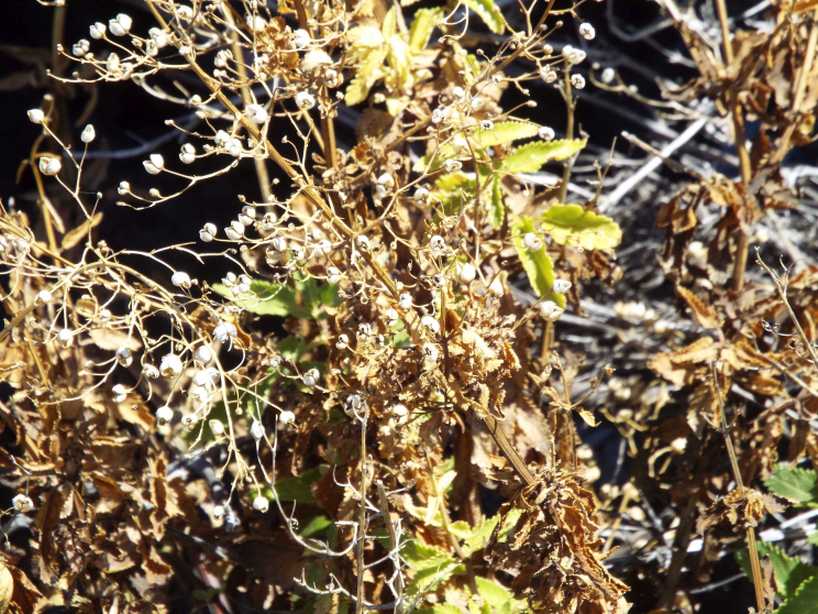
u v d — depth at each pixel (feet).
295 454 2.40
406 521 2.33
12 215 2.45
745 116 2.68
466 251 2.29
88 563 2.43
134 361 2.64
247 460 2.62
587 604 2.26
